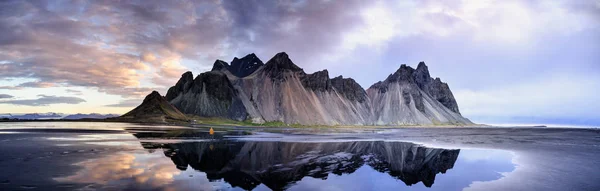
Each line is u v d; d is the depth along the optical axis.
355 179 24.77
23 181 19.22
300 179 24.08
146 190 18.36
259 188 20.67
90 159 28.42
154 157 31.41
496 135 102.12
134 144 43.31
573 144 61.28
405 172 28.52
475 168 31.14
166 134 66.50
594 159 37.44
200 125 138.25
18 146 36.81
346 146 51.91
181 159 30.92
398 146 54.69
